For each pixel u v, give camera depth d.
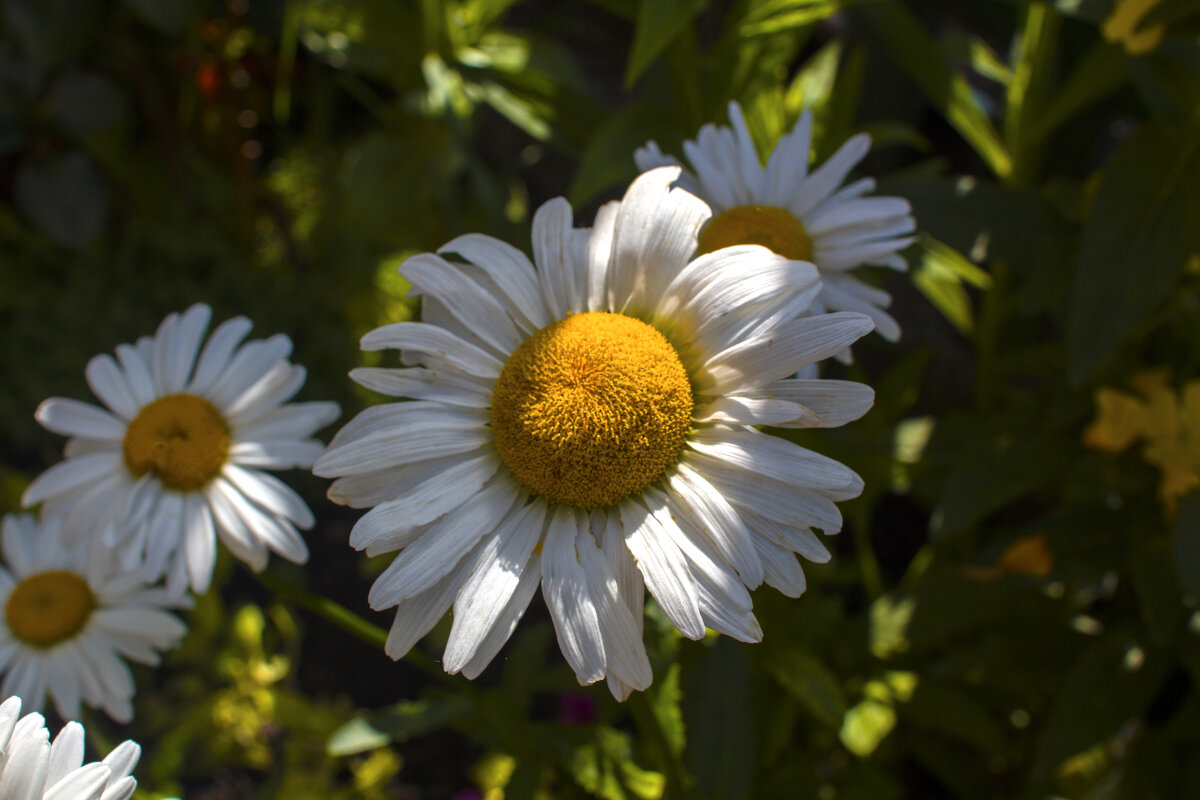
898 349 0.63
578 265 0.32
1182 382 0.46
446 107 0.57
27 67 0.74
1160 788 0.46
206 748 0.55
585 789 0.42
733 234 0.36
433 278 0.32
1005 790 0.52
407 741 0.62
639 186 0.32
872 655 0.49
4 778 0.30
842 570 0.53
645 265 0.32
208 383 0.38
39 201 0.76
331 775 0.58
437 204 0.75
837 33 0.72
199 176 0.81
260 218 0.82
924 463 0.47
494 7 0.58
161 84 0.78
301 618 0.68
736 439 0.31
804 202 0.37
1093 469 0.44
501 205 0.71
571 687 0.47
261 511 0.37
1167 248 0.40
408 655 0.38
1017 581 0.46
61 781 0.30
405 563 0.31
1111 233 0.41
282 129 0.83
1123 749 0.50
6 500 0.53
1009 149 0.50
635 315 0.32
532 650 0.50
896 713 0.50
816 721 0.50
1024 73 0.49
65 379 0.76
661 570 0.30
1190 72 0.42
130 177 0.80
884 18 0.49
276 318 0.77
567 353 0.31
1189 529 0.41
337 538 0.72
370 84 0.82
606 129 0.46
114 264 0.79
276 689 0.52
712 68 0.48
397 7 0.59
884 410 0.48
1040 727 0.51
